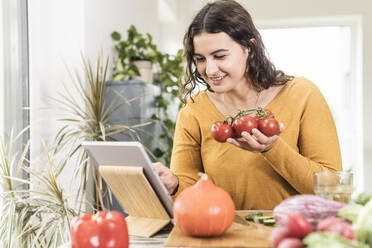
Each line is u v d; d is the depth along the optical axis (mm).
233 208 912
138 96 2527
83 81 2371
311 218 833
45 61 2375
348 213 819
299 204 855
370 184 3748
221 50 1230
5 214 1877
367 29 3807
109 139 2234
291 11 3930
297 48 4055
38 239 1929
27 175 2223
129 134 2387
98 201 2348
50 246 2006
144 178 1055
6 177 1826
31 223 2014
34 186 2193
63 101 2389
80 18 2348
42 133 2334
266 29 4090
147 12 3635
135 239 1041
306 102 1376
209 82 1312
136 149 1019
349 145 3977
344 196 949
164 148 3240
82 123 2258
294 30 4055
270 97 1426
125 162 1078
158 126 3045
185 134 1557
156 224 1117
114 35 2756
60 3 2361
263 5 3971
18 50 2205
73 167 2311
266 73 1369
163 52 4309
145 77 2832
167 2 3744
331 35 4012
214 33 1220
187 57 1424
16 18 2193
